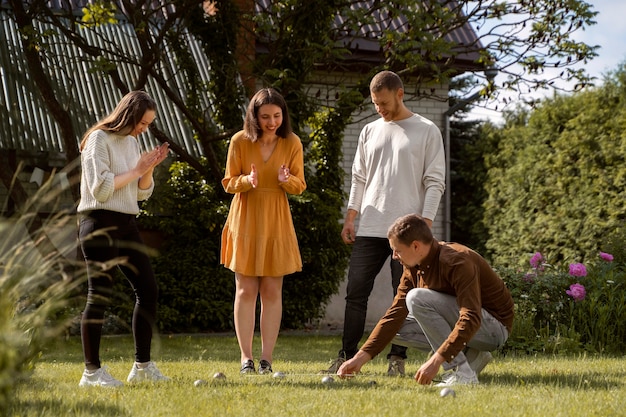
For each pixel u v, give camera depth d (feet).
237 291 16.74
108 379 13.62
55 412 9.91
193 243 34.04
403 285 14.80
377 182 17.44
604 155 37.78
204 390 12.48
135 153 14.76
